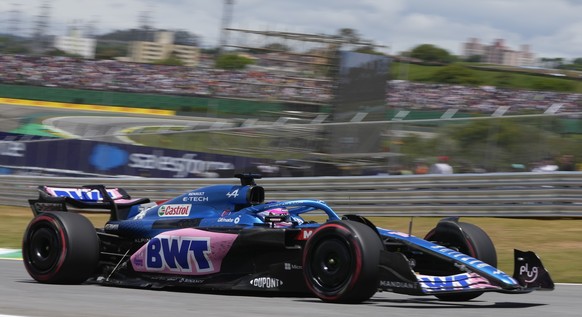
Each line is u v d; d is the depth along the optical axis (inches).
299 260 600.4
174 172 1807.3
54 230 686.5
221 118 2972.4
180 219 697.0
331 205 1499.8
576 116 1386.6
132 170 1862.7
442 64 4761.3
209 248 639.8
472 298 634.8
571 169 1373.0
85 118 3093.0
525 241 1178.0
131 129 2920.8
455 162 1473.9
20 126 2903.5
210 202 687.7
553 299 663.1
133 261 689.0
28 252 708.7
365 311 508.4
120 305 526.3
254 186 670.5
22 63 3543.3
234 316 467.5
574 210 1332.4
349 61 2068.2
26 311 481.4
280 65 2625.5
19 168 1974.7
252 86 2856.8
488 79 4446.4
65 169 1924.2
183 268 656.4
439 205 1421.0
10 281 711.7
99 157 1900.8
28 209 1796.3
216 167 1744.6
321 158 1601.9
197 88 3152.1
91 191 758.5
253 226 636.7
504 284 540.1
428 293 524.1
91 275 712.4
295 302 564.4
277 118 2500.0
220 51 3307.1
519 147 1419.8
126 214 762.8
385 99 2064.5
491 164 1440.7
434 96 2984.7
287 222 648.4
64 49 3627.0
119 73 3447.3
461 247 641.0
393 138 1546.5
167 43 3570.4
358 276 536.1
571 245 1133.7
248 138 1712.6
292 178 1539.1
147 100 3270.2
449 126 1489.9
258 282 616.7
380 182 1462.8
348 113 2069.4
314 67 2479.1
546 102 2886.3
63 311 484.7
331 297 553.3
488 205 1390.3
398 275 537.0
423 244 591.8
